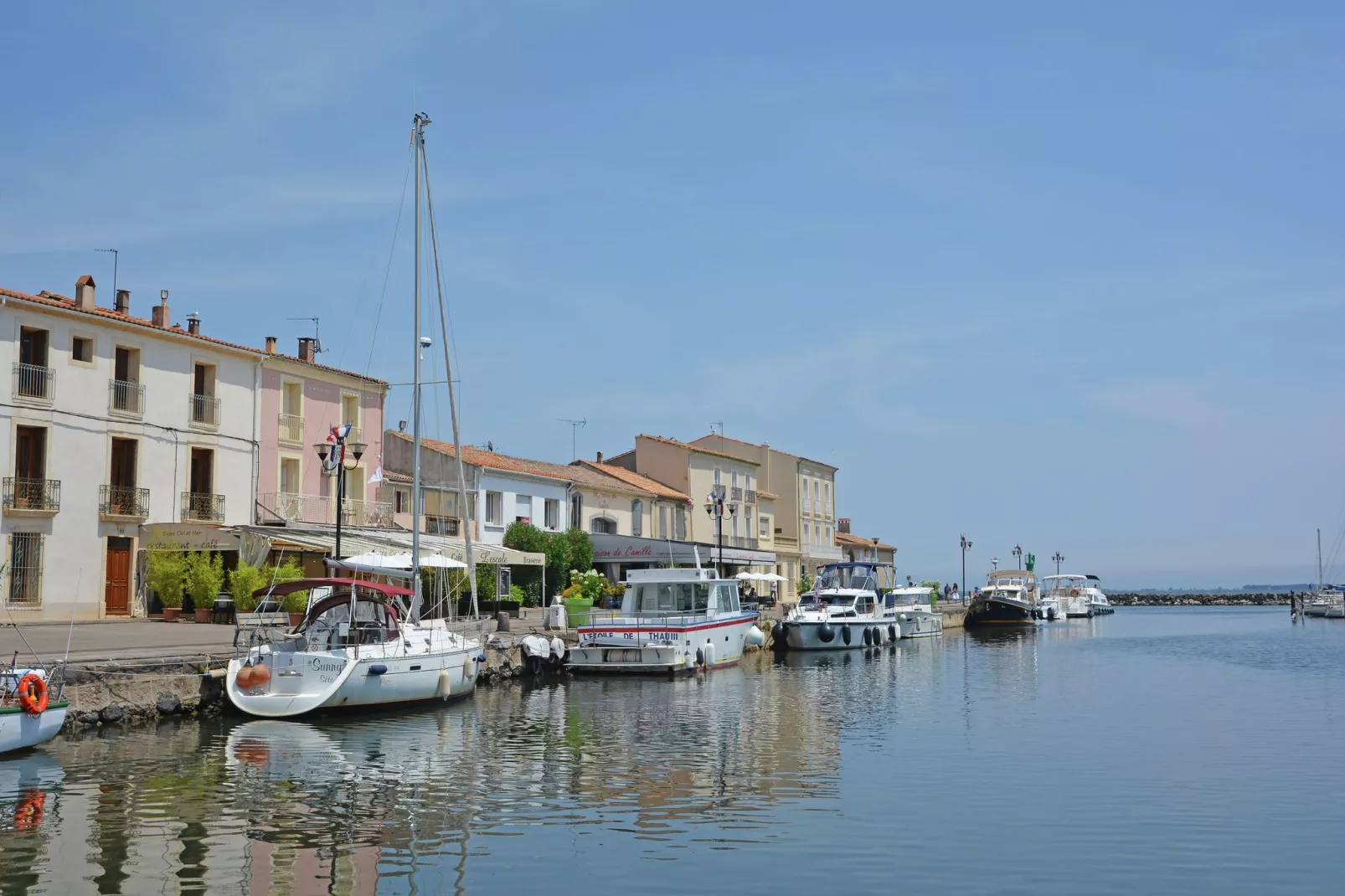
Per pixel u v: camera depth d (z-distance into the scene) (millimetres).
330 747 20469
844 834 14562
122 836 13898
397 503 50125
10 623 33188
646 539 54906
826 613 51250
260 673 23375
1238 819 15594
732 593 40719
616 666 34938
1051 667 41812
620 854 13469
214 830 14273
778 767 19281
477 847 13688
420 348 30469
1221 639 65000
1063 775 18719
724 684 33500
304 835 14133
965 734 23516
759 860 13297
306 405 44688
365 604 26938
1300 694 32188
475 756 19875
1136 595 187000
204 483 40500
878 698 30391
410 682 25453
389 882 12289
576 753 20438
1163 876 12867
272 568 36938
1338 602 107375
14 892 11727
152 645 26891
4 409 33812
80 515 35812
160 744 20188
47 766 17953
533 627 38344
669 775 18469
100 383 36656
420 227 31094
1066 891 12289
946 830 14836
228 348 41031
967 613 79250
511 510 52188
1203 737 23266
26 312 34500
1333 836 14703
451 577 37344
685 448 68500
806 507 83750
